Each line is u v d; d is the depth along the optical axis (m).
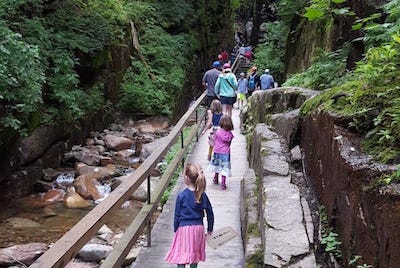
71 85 14.37
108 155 14.37
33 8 14.35
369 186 3.44
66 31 15.57
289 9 18.03
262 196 5.17
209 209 4.69
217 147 8.34
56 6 16.19
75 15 16.33
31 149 11.41
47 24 15.20
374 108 4.34
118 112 18.84
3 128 9.96
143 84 19.83
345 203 3.95
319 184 5.03
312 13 6.26
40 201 10.44
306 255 3.95
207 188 8.35
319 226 4.48
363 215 3.52
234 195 7.97
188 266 5.29
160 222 6.75
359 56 8.18
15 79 9.76
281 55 20.56
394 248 2.94
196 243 4.57
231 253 5.73
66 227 8.93
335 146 4.34
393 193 3.10
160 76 21.06
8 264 7.20
